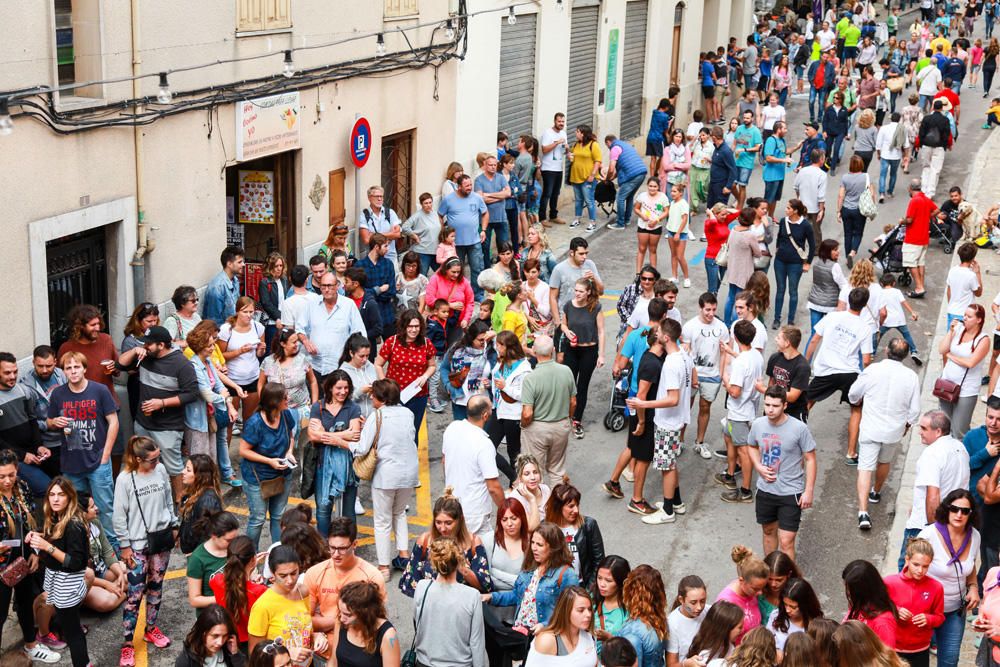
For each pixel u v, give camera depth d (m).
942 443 10.32
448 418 15.02
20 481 9.80
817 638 7.48
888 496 13.16
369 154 17.41
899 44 37.66
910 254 19.33
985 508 10.29
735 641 7.84
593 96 26.86
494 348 12.77
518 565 9.19
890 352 12.10
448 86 19.98
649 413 12.13
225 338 12.79
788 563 8.55
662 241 23.14
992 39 35.94
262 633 8.23
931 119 24.36
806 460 10.91
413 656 8.27
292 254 16.12
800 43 39.34
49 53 11.16
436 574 8.20
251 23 14.38
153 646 9.85
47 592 8.98
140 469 9.49
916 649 8.72
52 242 11.86
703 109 34.53
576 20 25.16
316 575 8.71
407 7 18.28
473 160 21.39
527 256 17.00
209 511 8.78
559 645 7.68
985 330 17.22
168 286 13.44
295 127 15.48
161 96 12.10
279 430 10.55
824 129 27.73
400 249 19.12
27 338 11.27
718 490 13.24
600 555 9.34
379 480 10.55
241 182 15.79
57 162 11.38
